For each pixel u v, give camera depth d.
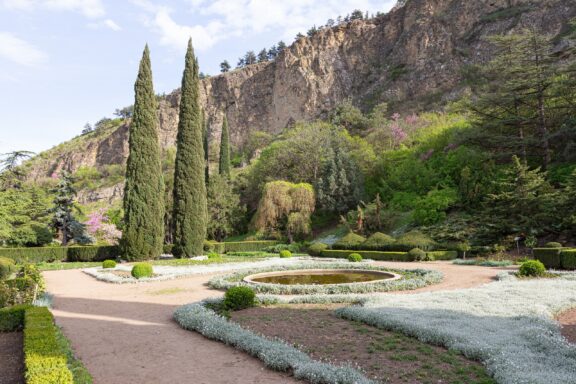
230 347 6.62
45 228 30.19
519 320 7.43
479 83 54.12
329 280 14.71
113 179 91.75
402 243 23.23
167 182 39.88
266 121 91.69
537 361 5.17
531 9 58.97
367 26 85.12
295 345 6.38
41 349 5.17
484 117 30.00
